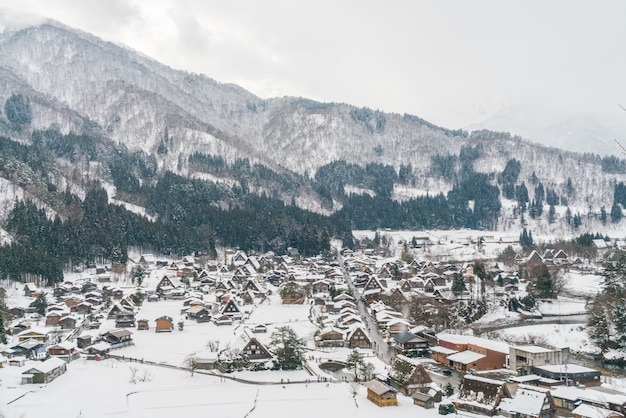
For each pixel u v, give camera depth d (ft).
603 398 272.51
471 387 288.51
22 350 365.61
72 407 277.03
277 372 346.33
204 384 320.29
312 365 359.87
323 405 287.89
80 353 380.99
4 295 497.05
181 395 300.81
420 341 389.80
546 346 395.96
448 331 453.99
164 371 344.49
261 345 364.79
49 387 306.35
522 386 283.79
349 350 394.52
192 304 513.86
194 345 404.98
